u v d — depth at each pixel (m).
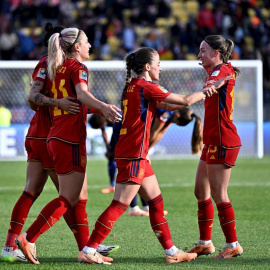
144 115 16.55
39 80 17.31
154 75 17.12
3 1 74.50
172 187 37.75
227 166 17.39
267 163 52.53
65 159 16.41
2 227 23.66
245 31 73.75
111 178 35.59
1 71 54.91
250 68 56.12
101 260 16.75
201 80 56.03
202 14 73.62
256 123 56.69
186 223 24.84
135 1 76.12
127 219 26.12
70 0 75.88
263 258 17.64
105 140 33.66
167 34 73.69
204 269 16.02
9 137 55.41
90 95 16.00
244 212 27.62
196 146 21.36
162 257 17.94
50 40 16.88
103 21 74.94
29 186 17.81
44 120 17.48
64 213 17.44
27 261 17.34
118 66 53.72
